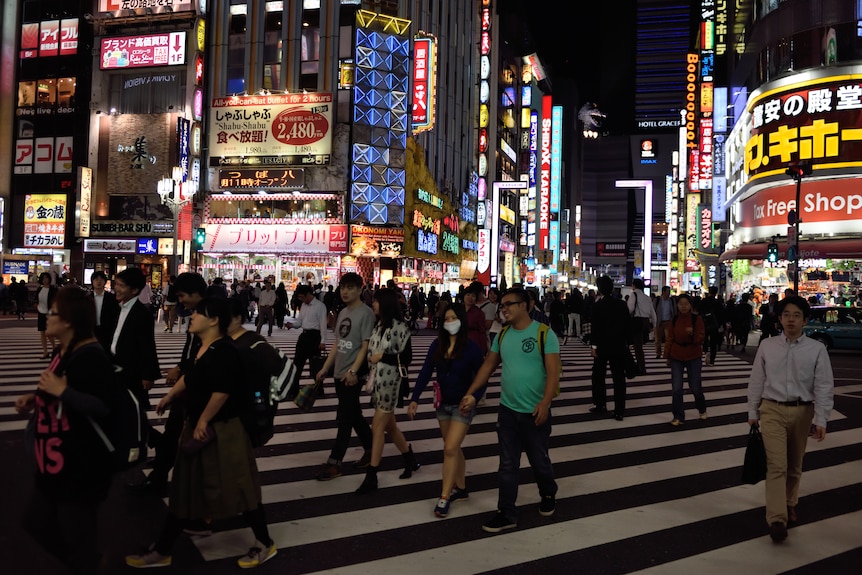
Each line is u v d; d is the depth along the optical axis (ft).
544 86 317.01
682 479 21.80
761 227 104.63
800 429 16.89
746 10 123.34
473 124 187.62
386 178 120.67
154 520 16.84
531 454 17.33
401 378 19.90
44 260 133.90
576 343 78.23
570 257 357.00
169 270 123.03
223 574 13.75
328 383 40.93
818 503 19.56
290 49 122.62
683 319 31.07
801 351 16.63
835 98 94.12
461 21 175.01
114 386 11.41
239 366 13.79
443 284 153.89
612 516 18.03
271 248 118.93
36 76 135.95
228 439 13.75
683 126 181.37
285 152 119.14
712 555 15.39
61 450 10.94
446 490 17.70
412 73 126.62
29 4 137.08
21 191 135.64
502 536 16.34
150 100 126.72
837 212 94.58
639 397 39.29
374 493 19.57
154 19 124.36
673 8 465.47
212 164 121.80
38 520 11.27
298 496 19.13
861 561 15.17
